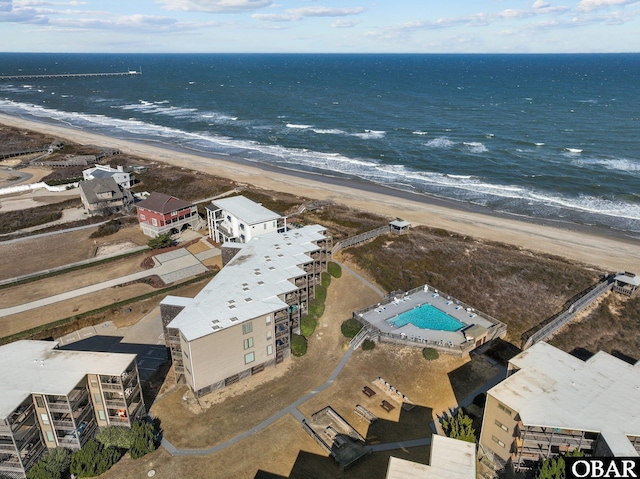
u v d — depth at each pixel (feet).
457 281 211.20
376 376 154.20
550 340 171.63
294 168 399.85
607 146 433.89
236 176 369.30
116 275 215.72
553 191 335.47
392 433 131.23
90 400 123.44
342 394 145.79
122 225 272.31
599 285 200.23
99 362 123.34
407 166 397.80
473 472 94.89
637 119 546.26
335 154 437.17
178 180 352.08
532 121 549.95
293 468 119.75
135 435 122.83
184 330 135.64
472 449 100.68
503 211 306.14
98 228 268.21
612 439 99.71
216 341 137.69
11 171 385.91
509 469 114.93
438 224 278.26
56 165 398.83
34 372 119.03
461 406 141.79
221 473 118.11
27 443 112.68
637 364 128.06
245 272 170.50
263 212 229.04
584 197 324.19
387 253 233.14
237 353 144.97
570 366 123.65
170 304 150.82
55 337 171.94
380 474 118.52
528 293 201.87
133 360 125.90
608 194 327.67
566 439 106.52
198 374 138.72
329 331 177.17
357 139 486.79
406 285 208.44
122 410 127.24
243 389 147.02
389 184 357.82
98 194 286.05
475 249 239.50
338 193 331.57
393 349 167.22
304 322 173.68
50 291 202.39
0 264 227.40
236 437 128.98
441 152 431.02
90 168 364.58
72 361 123.65
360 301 197.57
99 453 117.29
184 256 233.76
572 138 464.65
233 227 229.86
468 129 517.14
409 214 293.23
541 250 245.65
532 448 110.01
